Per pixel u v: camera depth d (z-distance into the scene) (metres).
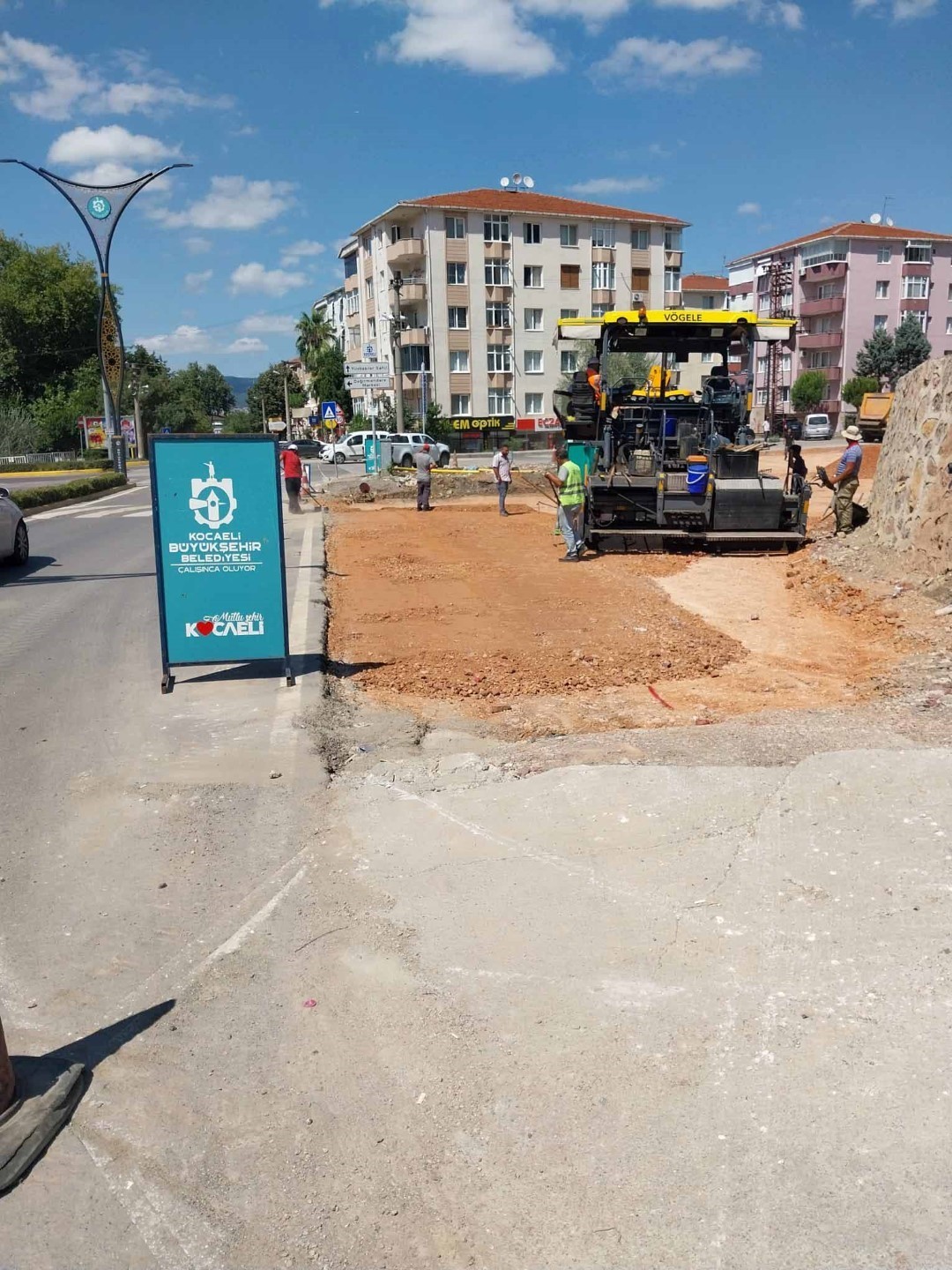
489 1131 3.11
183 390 133.88
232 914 4.45
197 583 7.90
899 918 4.10
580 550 15.79
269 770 6.09
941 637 9.05
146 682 8.31
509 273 66.62
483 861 4.79
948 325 78.69
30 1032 3.66
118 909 4.52
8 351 75.62
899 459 13.24
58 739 6.84
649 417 16.97
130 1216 2.84
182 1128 3.17
